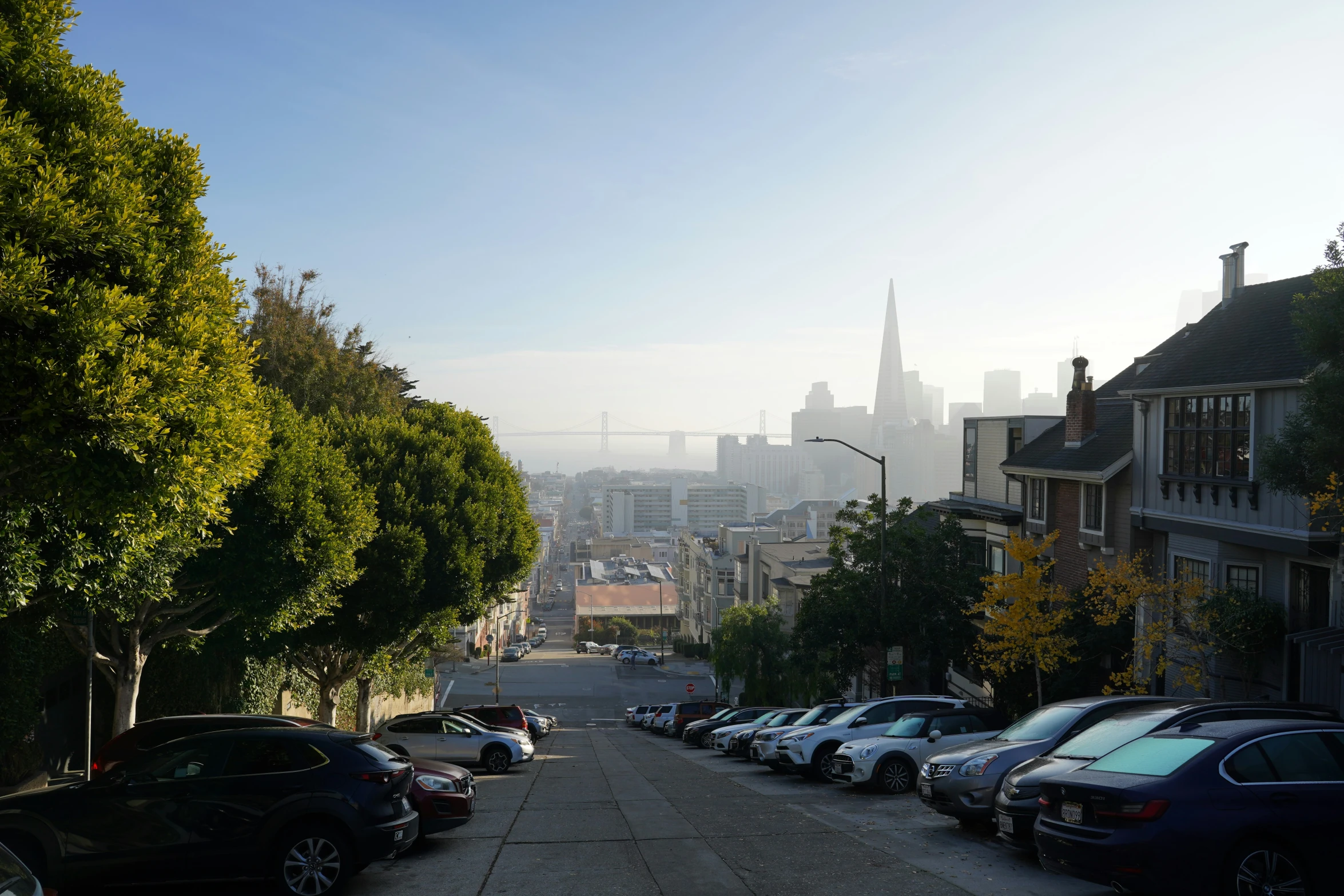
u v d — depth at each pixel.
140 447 10.92
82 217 10.14
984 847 11.91
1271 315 21.62
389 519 28.62
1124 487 25.77
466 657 103.00
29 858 9.48
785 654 57.25
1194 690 22.50
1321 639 17.48
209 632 20.98
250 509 19.16
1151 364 24.86
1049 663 24.14
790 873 10.62
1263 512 19.64
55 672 22.00
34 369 9.85
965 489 39.84
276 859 9.75
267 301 41.53
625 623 160.75
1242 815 8.06
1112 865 8.21
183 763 10.05
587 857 11.75
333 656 31.80
